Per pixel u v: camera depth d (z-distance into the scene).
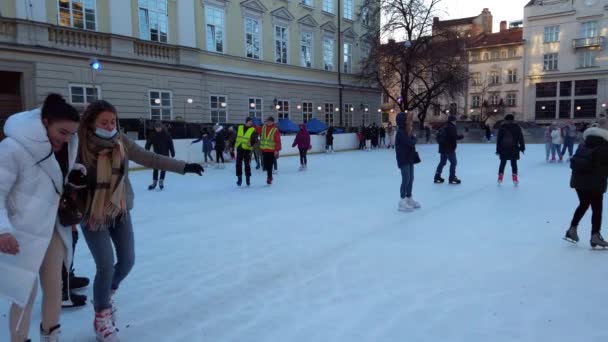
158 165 3.10
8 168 2.21
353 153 24.11
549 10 53.31
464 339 2.88
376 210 7.43
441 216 6.80
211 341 2.91
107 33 17.83
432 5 30.39
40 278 2.52
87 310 3.47
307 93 29.56
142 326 3.16
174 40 20.84
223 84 23.41
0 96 15.50
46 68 16.02
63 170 2.46
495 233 5.68
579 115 52.38
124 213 2.88
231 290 3.82
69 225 2.55
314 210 7.52
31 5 15.66
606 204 7.61
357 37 34.66
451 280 3.97
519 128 9.98
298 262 4.58
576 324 3.08
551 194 8.80
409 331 3.01
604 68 50.34
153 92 19.75
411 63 30.95
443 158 10.48
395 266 4.39
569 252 4.79
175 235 5.84
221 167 15.86
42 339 2.57
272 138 10.87
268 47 26.48
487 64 58.41
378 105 37.66
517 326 3.06
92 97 17.44
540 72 54.56
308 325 3.12
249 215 7.16
